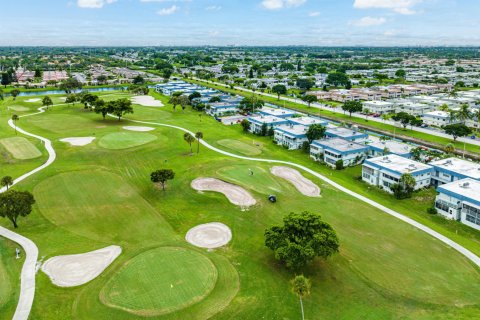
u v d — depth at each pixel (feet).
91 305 186.29
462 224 278.05
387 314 180.55
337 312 181.27
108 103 615.57
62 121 599.16
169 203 306.55
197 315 178.81
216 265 219.82
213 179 357.00
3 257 226.99
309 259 201.77
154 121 619.67
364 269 216.54
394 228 266.16
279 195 322.34
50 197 312.91
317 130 462.19
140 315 179.22
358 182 363.97
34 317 178.09
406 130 567.59
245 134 556.51
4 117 622.54
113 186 338.95
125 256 229.25
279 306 184.65
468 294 195.83
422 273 214.07
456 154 449.06
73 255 230.27
